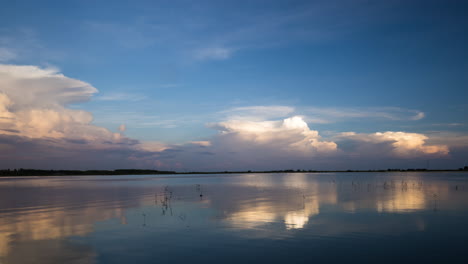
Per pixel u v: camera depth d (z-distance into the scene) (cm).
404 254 1350
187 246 1488
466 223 1945
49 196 4000
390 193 3900
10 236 1709
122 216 2316
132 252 1405
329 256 1326
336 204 2861
